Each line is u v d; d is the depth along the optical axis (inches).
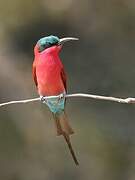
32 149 605.9
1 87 648.4
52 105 309.3
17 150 601.0
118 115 634.8
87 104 644.7
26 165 596.4
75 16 675.4
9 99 643.5
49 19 671.1
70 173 596.7
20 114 626.5
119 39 671.1
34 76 323.3
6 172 590.2
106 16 681.0
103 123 631.2
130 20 674.8
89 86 650.2
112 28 676.1
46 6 670.5
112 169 599.8
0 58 660.7
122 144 617.0
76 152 604.1
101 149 609.0
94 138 615.8
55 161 602.2
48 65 310.3
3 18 663.1
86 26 677.9
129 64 657.6
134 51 664.4
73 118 632.4
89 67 660.7
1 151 597.0
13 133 609.3
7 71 658.2
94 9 683.4
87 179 597.9
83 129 621.9
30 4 665.6
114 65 659.4
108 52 666.2
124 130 623.5
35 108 633.0
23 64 665.0
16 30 668.1
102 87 649.0
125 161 606.2
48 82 310.8
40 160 600.7
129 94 641.6
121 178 597.9
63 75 316.2
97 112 637.9
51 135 617.3
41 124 622.2
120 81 648.4
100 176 597.9
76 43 671.8
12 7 662.5
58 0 674.2
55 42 314.0
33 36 669.3
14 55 666.8
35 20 669.3
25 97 645.3
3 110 625.3
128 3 681.6
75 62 665.0
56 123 308.5
